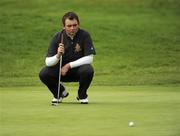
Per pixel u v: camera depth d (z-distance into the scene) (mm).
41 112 22672
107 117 21250
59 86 25969
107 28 67125
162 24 70625
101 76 46000
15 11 73062
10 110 23312
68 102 26531
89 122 20078
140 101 26812
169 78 42875
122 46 60844
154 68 51812
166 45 61438
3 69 50719
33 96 29281
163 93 31266
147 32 66438
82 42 26203
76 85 38250
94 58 55969
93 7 78250
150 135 17422
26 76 47000
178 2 82250
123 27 68000
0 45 59188
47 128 18844
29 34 63094
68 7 77312
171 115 21719
